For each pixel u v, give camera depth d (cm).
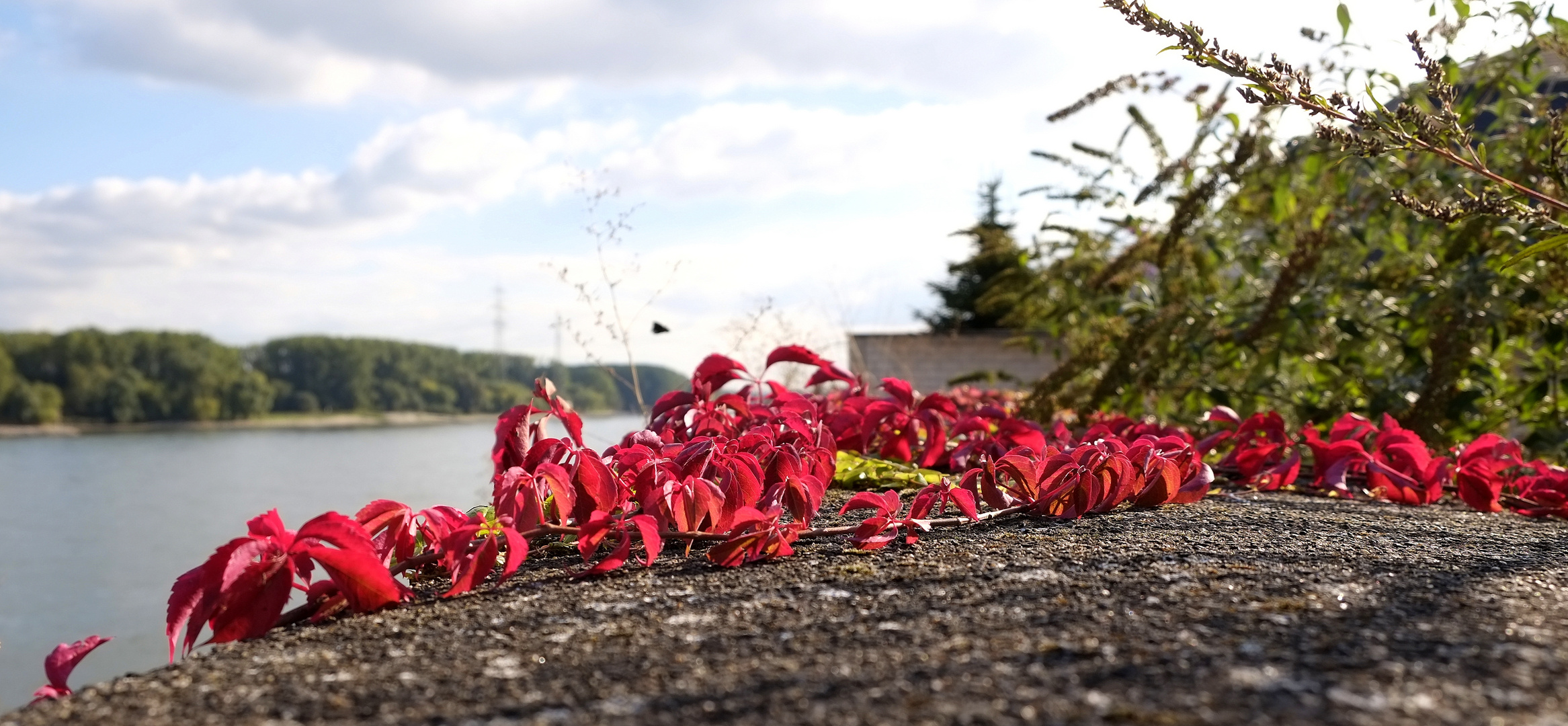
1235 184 414
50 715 95
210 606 120
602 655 108
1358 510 221
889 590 134
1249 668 92
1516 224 311
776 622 119
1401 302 384
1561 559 154
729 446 192
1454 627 106
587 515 169
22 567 2506
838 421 289
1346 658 94
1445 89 181
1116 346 430
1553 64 390
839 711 85
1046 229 534
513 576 156
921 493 186
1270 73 176
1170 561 148
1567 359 351
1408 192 352
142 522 3167
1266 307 366
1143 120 444
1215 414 279
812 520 201
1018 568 145
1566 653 95
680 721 86
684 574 152
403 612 135
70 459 5478
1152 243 451
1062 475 202
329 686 101
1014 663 97
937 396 284
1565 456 321
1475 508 237
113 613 1978
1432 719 77
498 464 177
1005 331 1377
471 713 91
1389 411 346
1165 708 82
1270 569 142
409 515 150
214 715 93
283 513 2848
